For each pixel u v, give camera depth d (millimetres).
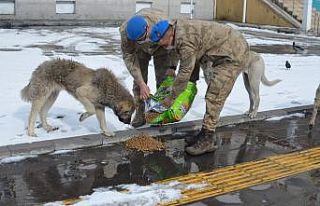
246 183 4812
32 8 21062
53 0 21406
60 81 5695
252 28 22938
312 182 4914
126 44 5488
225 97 5516
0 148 5238
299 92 9203
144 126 6363
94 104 5684
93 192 4449
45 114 6055
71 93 5785
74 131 6098
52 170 4926
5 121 6406
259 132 6598
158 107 6055
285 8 23828
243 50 5422
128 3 23219
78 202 4207
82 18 22281
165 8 24281
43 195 4336
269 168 5262
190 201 4340
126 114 5691
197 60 5496
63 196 4332
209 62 5566
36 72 5703
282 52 15156
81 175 4832
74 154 5426
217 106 5500
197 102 7953
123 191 4500
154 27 4957
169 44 5086
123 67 10797
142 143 5750
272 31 22062
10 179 4656
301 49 16188
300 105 8109
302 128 6895
